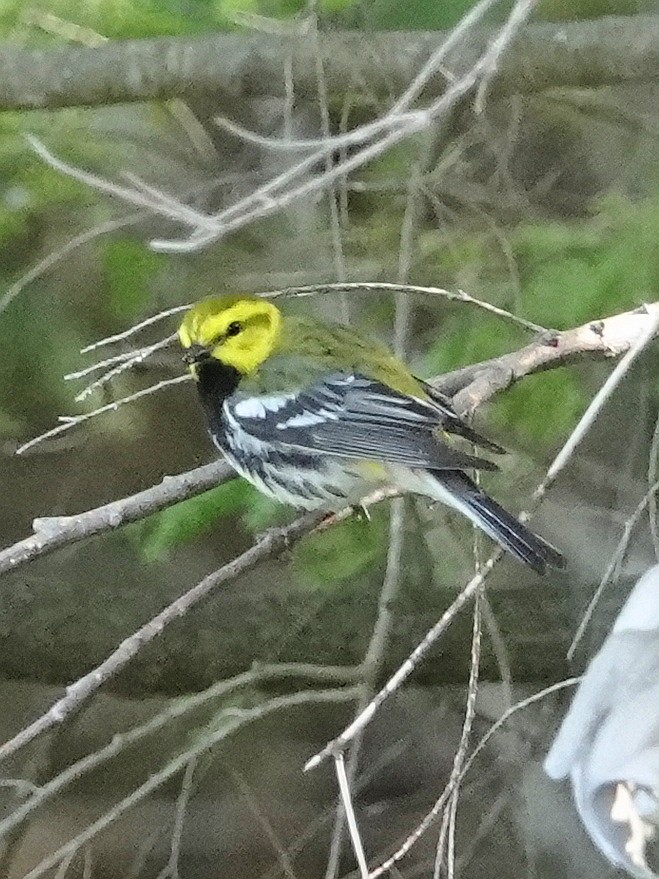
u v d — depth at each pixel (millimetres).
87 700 3707
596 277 4836
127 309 5832
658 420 4883
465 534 5664
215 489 5184
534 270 4996
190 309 4930
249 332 4852
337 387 4699
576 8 5832
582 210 5430
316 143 4191
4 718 7027
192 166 5953
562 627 5672
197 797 7203
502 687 5738
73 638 5617
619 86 5543
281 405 4750
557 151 5656
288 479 4777
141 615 5691
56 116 5660
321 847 6992
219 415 4875
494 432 5203
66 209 5750
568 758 4121
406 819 6793
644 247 4816
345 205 5086
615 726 3979
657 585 4223
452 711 6293
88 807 7152
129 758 7188
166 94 5375
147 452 6980
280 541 4527
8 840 6207
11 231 5629
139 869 6469
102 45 5316
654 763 3863
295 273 5402
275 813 7203
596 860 5859
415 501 5316
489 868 6203
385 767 6879
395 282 5078
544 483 3281
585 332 4527
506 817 6320
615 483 5648
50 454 7008
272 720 7367
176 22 5379
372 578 5738
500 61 4734
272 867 6801
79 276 5816
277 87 5266
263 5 5344
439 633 3219
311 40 5094
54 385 6020
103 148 5742
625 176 5312
